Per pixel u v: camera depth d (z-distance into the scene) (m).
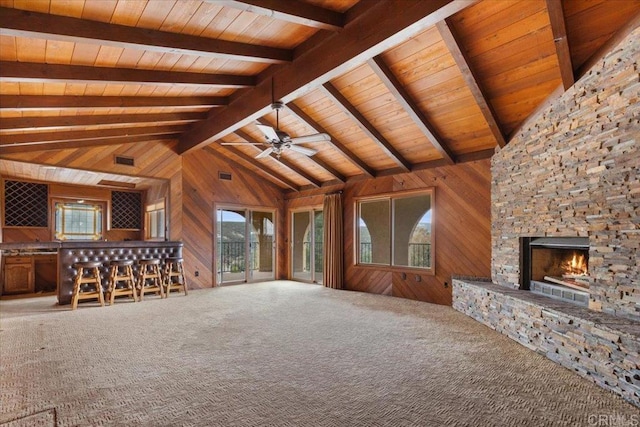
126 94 4.43
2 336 3.78
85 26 2.78
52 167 5.89
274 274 8.87
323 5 3.24
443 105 4.50
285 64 4.21
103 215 8.16
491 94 4.02
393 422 2.10
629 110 2.58
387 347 3.44
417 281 6.07
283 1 2.95
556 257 3.97
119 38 2.92
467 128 4.84
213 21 3.15
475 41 3.43
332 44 3.62
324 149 6.53
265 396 2.43
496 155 4.76
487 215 5.18
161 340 3.66
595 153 2.91
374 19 3.22
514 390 2.52
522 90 3.85
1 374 2.77
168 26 3.11
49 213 7.36
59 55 3.22
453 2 2.66
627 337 2.32
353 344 3.54
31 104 3.86
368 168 6.74
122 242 6.16
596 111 2.90
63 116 4.64
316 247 8.39
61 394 2.44
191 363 3.02
